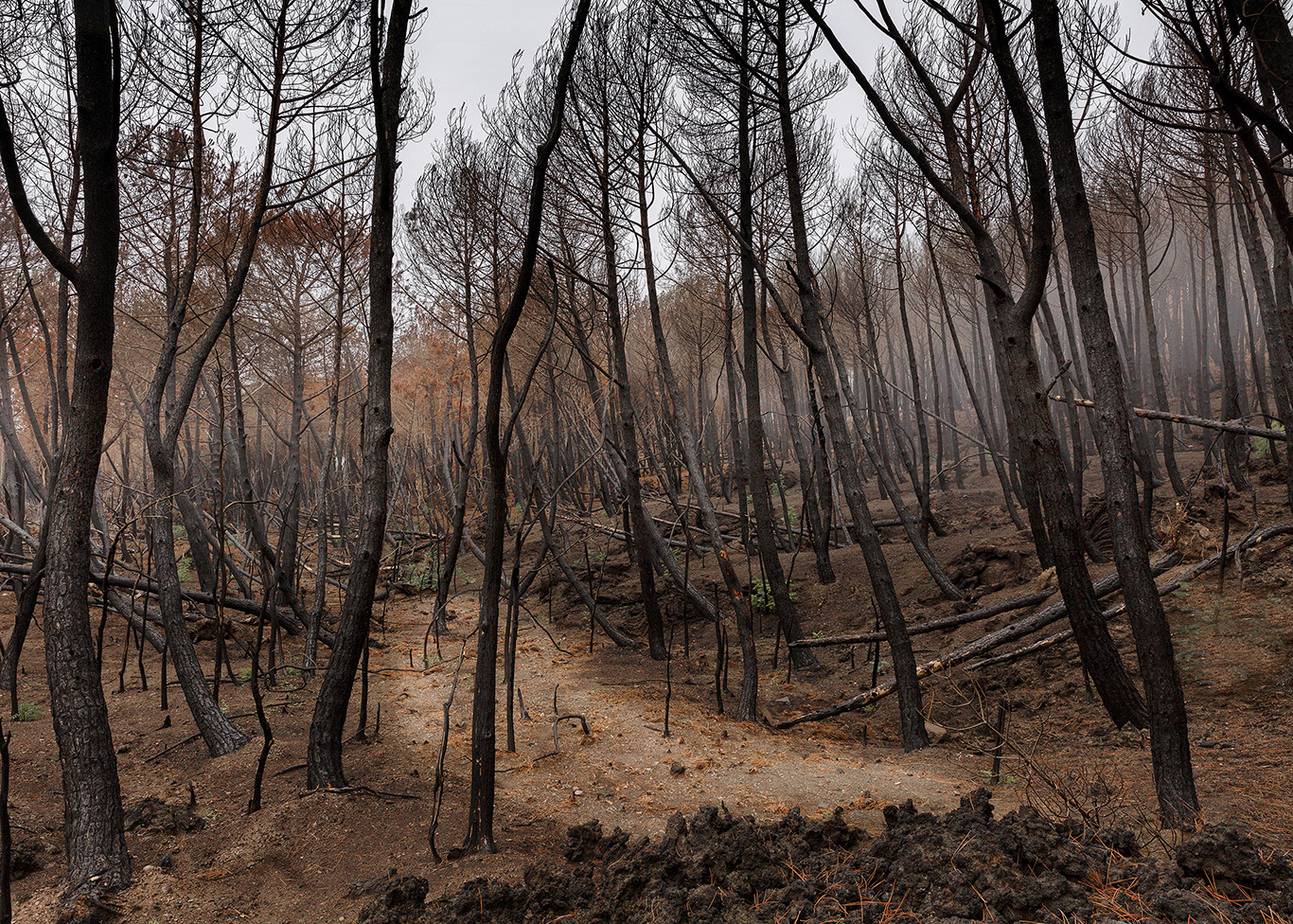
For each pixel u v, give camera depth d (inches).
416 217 521.0
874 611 425.1
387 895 139.3
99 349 185.3
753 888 136.9
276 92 301.9
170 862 173.9
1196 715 247.6
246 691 321.7
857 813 198.2
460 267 511.2
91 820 165.2
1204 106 341.1
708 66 375.9
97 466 185.5
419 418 839.1
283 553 428.8
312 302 489.1
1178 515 361.7
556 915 136.3
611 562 543.5
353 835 188.7
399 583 597.9
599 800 210.7
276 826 190.9
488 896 137.0
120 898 155.9
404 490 719.1
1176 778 168.7
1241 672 260.1
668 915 125.4
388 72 254.5
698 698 336.2
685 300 826.8
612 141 412.5
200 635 401.7
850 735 293.0
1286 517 355.3
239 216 388.2
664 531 638.5
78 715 169.9
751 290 406.0
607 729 276.7
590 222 437.1
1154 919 112.7
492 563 181.0
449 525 662.5
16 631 303.1
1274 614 283.3
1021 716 286.2
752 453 399.2
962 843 133.7
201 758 244.4
